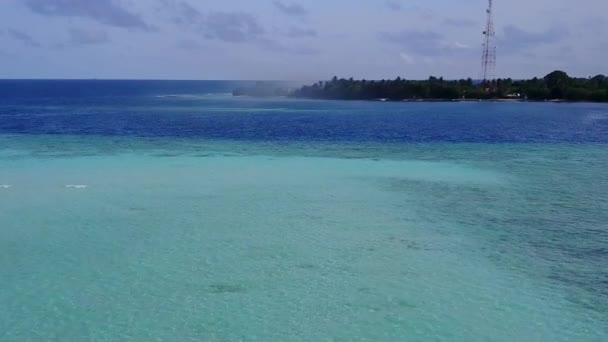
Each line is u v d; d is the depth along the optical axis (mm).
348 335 11258
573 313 12359
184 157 32188
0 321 11609
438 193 23375
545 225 18781
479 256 15758
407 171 28250
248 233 17594
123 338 11023
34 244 16391
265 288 13398
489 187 24609
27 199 21500
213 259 15273
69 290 13172
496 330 11547
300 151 35250
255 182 25141
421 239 17203
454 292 13320
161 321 11727
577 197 22781
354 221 19062
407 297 13008
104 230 17781
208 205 20984
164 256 15484
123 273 14234
